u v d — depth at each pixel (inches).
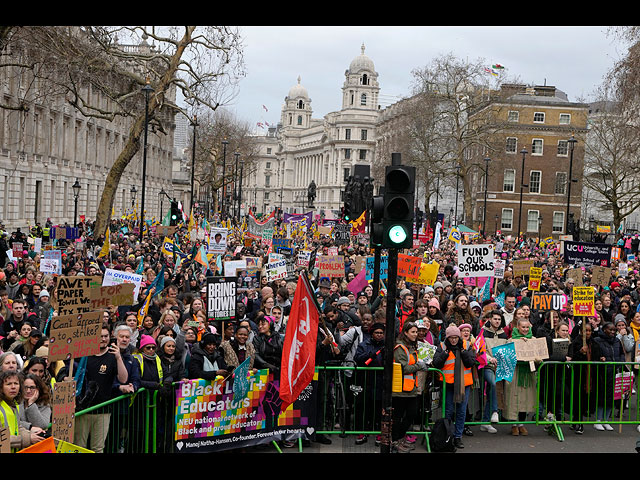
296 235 1531.7
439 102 2896.2
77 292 360.5
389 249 397.1
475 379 490.6
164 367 406.9
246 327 433.1
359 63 7519.7
